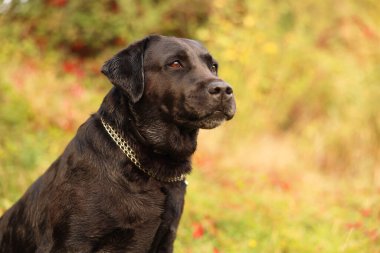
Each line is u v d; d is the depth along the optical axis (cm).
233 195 864
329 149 1163
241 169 1012
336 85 1220
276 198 882
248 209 802
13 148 786
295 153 1159
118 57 455
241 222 737
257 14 1222
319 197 958
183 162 463
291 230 734
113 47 1302
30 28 1252
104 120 446
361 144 1169
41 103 953
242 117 1159
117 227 423
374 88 1223
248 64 1177
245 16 1212
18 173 743
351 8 1359
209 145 1077
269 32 1239
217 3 1197
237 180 948
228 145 1120
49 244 431
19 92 949
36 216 445
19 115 890
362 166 1148
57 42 1268
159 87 449
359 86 1221
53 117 943
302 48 1265
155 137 447
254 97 1180
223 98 438
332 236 713
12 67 1020
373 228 745
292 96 1234
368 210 845
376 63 1286
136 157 436
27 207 458
